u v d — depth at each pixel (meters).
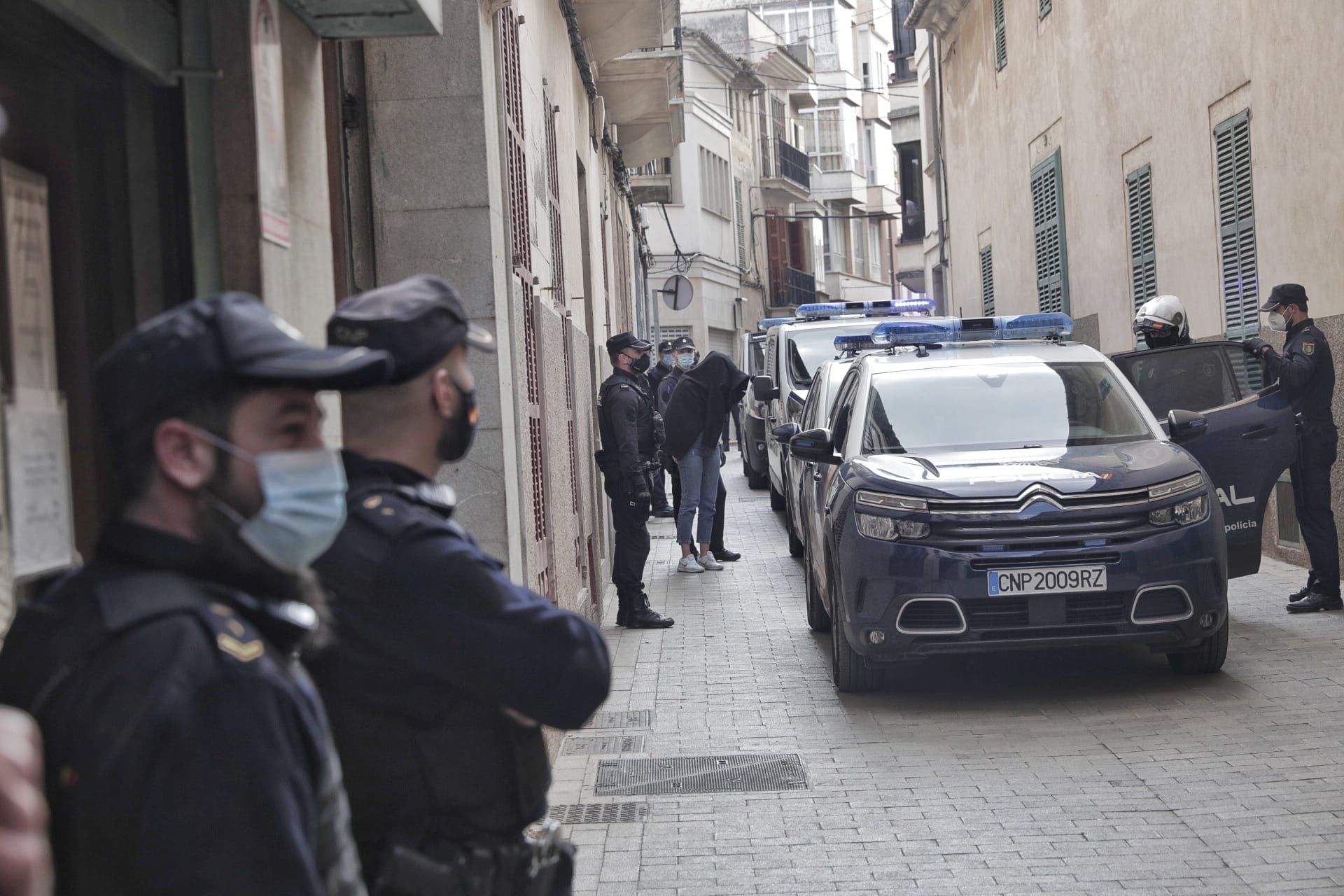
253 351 2.01
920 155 63.00
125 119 3.46
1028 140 26.73
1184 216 17.66
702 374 16.45
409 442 2.81
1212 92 16.48
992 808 6.99
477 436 7.32
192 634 1.88
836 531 9.45
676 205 56.00
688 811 7.18
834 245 80.69
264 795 1.85
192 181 3.67
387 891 2.63
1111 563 8.80
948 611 8.88
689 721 9.18
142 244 3.51
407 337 2.76
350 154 7.39
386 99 7.39
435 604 2.60
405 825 2.67
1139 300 19.81
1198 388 12.44
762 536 20.06
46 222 2.97
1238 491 11.06
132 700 1.82
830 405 15.48
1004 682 9.86
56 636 1.92
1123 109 20.19
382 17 4.48
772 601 14.16
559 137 13.24
